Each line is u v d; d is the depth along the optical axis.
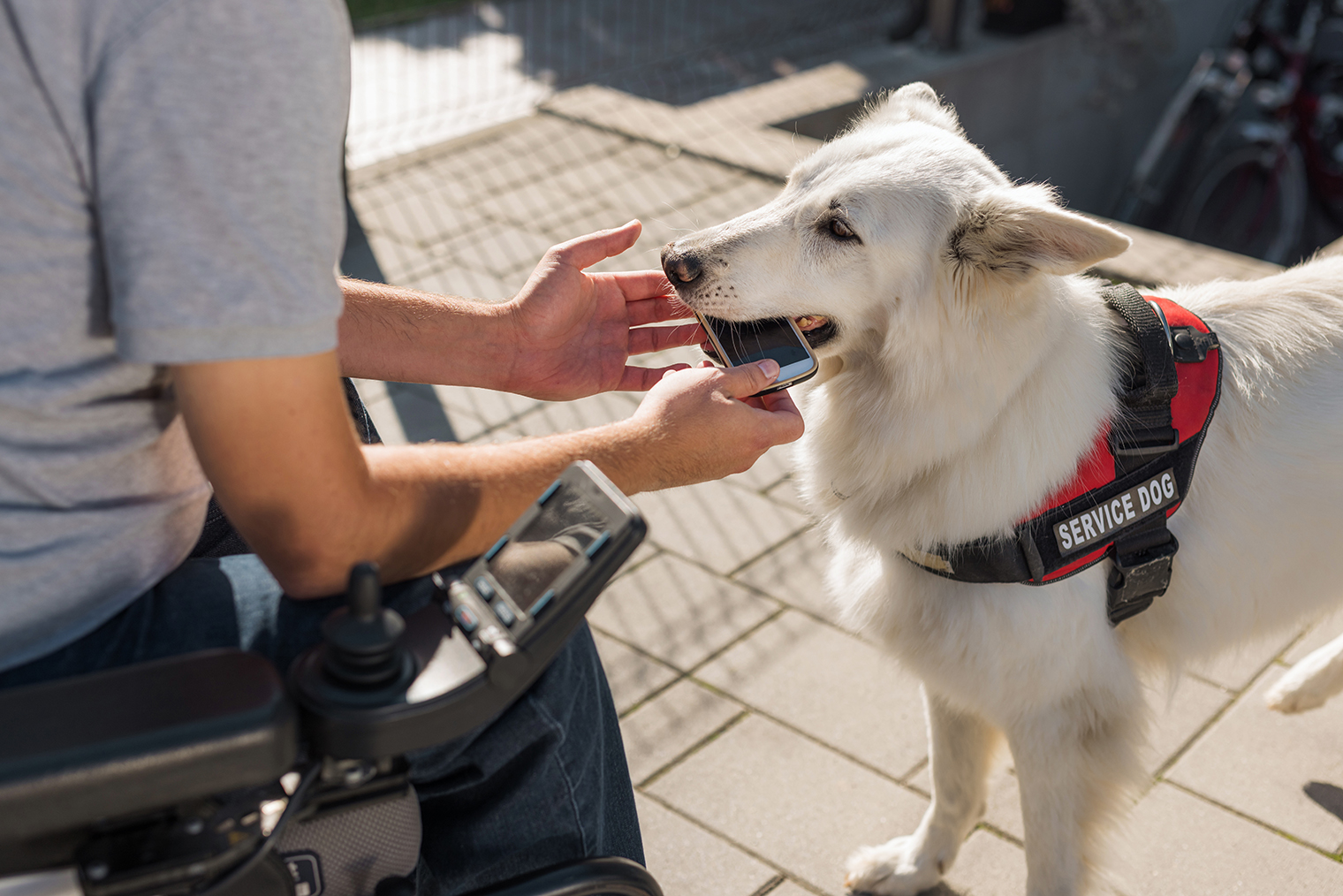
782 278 2.00
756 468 3.48
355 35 8.03
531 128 6.17
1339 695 2.59
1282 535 1.96
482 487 1.17
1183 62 8.96
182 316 0.92
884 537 1.93
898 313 1.92
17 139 0.90
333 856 1.09
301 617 1.11
